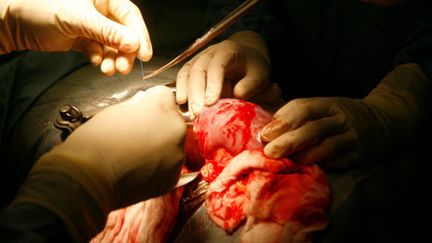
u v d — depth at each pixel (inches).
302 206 42.2
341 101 53.0
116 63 61.3
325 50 83.0
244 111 49.9
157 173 42.1
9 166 74.1
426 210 45.7
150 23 100.5
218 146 49.4
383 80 61.9
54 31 62.7
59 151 38.6
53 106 74.7
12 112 78.2
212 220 46.6
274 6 86.9
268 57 69.7
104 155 39.6
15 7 61.8
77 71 82.3
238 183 45.7
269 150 45.2
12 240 30.3
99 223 37.7
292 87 92.0
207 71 59.1
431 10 59.1
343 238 42.2
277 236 41.0
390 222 44.6
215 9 88.6
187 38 95.2
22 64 84.9
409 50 60.4
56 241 33.0
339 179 48.1
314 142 47.2
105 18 60.5
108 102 73.4
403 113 55.4
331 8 77.6
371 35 76.3
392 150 52.6
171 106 47.4
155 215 47.4
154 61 83.4
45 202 33.5
